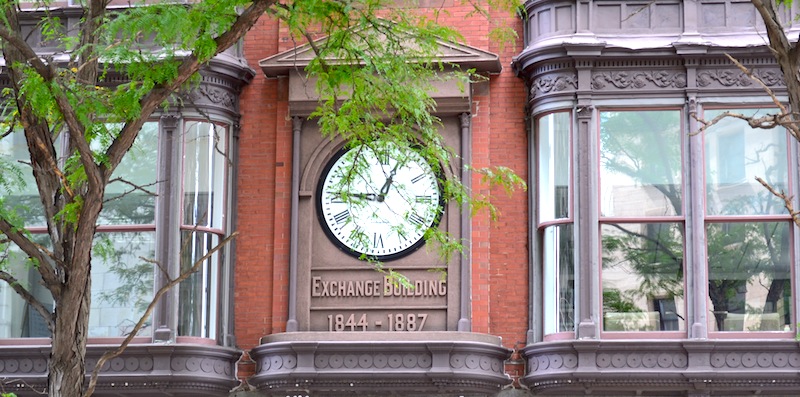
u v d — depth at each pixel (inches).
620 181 773.3
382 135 611.2
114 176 788.6
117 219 784.9
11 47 538.6
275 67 797.9
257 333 786.2
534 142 789.2
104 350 751.7
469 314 773.3
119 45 549.3
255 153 805.2
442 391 759.1
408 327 773.9
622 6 786.8
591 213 763.4
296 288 781.3
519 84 803.4
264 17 826.2
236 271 793.6
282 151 800.9
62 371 529.3
